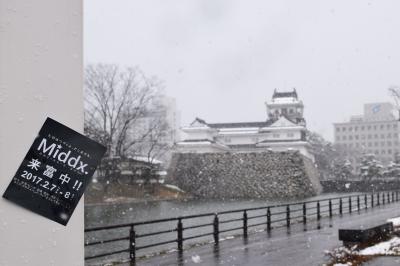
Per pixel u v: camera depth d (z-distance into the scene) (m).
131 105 54.44
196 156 71.50
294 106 104.75
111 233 25.86
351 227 14.12
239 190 68.00
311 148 91.00
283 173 66.50
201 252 13.38
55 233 2.13
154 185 61.09
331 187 83.12
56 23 2.18
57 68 2.17
